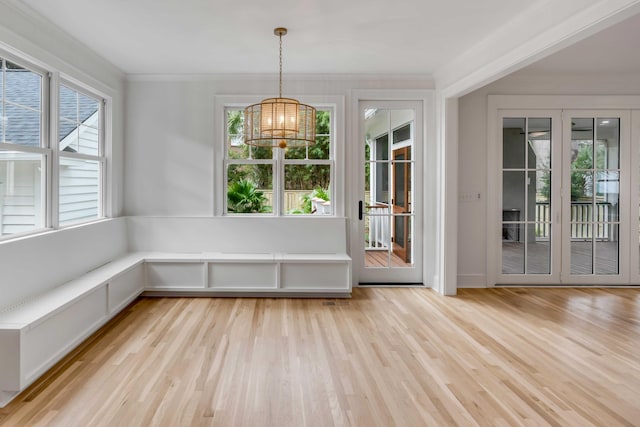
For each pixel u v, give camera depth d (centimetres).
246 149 485
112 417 210
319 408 221
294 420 209
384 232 493
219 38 358
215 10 302
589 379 257
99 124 427
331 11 305
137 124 470
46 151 321
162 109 471
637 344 315
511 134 493
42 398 229
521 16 311
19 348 228
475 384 249
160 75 466
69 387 241
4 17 271
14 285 273
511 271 500
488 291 474
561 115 492
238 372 263
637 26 336
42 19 308
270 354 292
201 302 421
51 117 328
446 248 457
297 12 306
